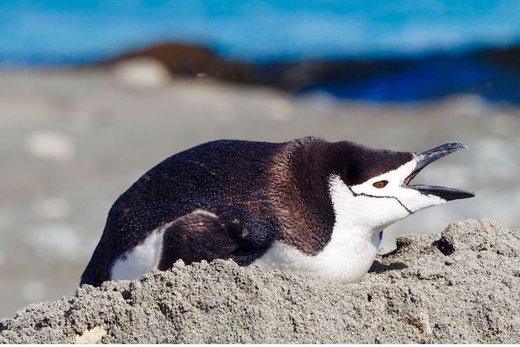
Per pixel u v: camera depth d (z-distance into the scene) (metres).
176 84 78.69
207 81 85.62
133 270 16.38
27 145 49.72
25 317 15.69
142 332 14.58
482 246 18.12
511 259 17.59
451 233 18.45
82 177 45.53
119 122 56.53
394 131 53.72
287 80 87.00
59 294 31.95
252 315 14.46
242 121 57.50
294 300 14.82
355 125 56.44
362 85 84.50
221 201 16.12
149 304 14.85
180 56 87.75
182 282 14.92
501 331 14.91
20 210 40.66
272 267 15.88
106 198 42.12
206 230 15.95
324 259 15.95
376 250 16.70
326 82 86.12
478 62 85.62
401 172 16.27
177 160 16.97
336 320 14.66
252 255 15.86
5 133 52.06
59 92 66.94
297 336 14.35
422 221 37.12
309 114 60.66
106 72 82.62
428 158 16.59
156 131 54.19
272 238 15.80
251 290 14.75
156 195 16.64
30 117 56.78
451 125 54.28
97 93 68.00
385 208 16.11
